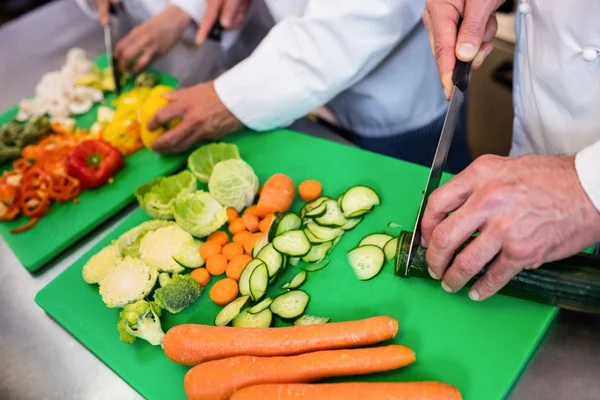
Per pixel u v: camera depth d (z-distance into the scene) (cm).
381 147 192
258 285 118
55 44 230
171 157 163
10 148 169
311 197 136
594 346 103
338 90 153
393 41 145
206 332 106
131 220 144
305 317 113
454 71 112
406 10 142
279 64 149
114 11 224
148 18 222
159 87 166
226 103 153
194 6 190
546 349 104
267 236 127
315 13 140
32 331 128
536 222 89
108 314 123
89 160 157
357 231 127
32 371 120
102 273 128
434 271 101
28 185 154
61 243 143
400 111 178
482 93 220
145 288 121
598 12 108
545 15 119
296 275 121
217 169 136
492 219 90
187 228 130
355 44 140
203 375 101
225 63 212
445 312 108
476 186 95
